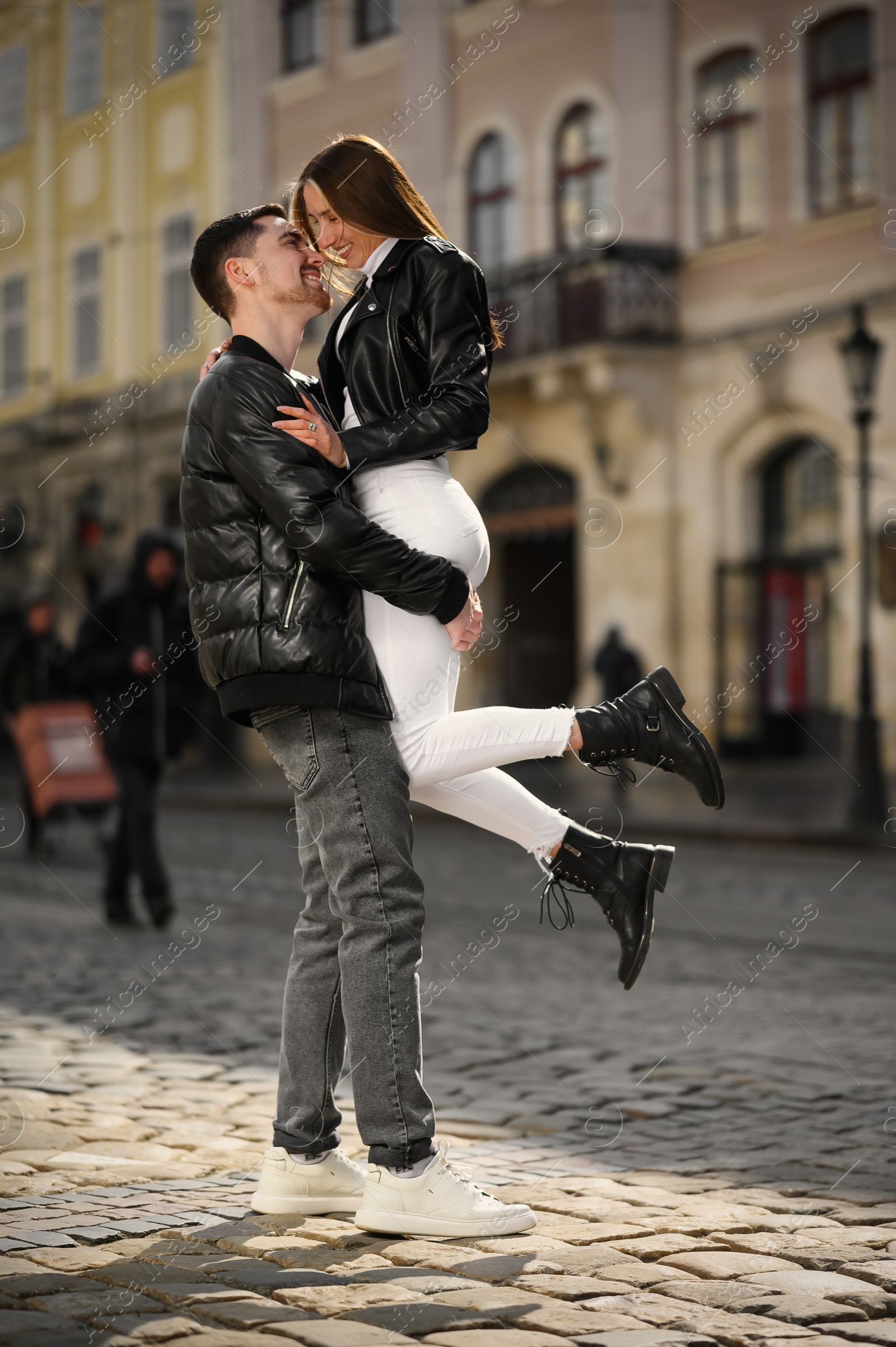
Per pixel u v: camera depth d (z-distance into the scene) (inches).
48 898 395.2
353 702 128.3
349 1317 106.7
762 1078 195.3
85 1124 168.4
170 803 792.9
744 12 774.5
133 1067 198.1
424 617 131.8
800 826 557.9
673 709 135.8
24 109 1116.5
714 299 808.9
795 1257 122.4
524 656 913.5
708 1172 151.9
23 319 1131.3
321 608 128.4
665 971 285.4
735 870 467.5
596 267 824.3
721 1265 119.8
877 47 729.0
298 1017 137.3
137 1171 149.8
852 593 759.7
